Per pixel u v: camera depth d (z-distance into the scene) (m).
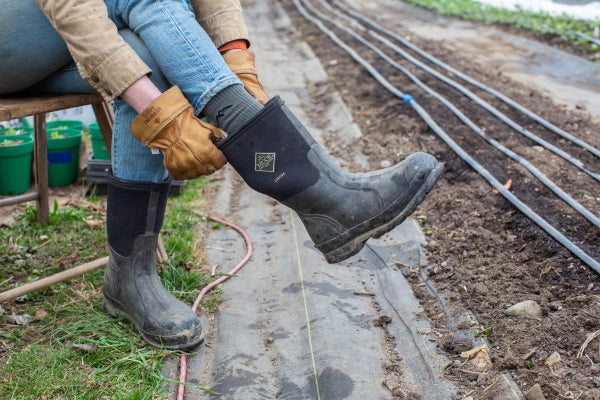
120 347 2.21
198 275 2.79
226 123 1.88
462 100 5.49
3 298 2.32
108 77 1.82
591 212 3.29
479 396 2.00
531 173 3.87
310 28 10.19
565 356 2.08
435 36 9.20
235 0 2.19
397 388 2.10
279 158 1.88
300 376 2.18
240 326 2.47
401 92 5.70
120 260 2.24
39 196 3.11
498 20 10.02
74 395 1.96
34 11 1.96
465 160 4.09
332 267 2.95
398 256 3.02
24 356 2.12
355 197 1.92
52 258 2.88
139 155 2.09
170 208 3.55
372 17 11.04
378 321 2.48
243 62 2.11
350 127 5.15
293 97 6.45
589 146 4.37
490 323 2.35
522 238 3.01
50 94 2.20
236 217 3.62
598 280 2.53
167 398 2.01
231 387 2.12
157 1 1.89
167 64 1.89
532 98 5.79
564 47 8.11
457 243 3.04
